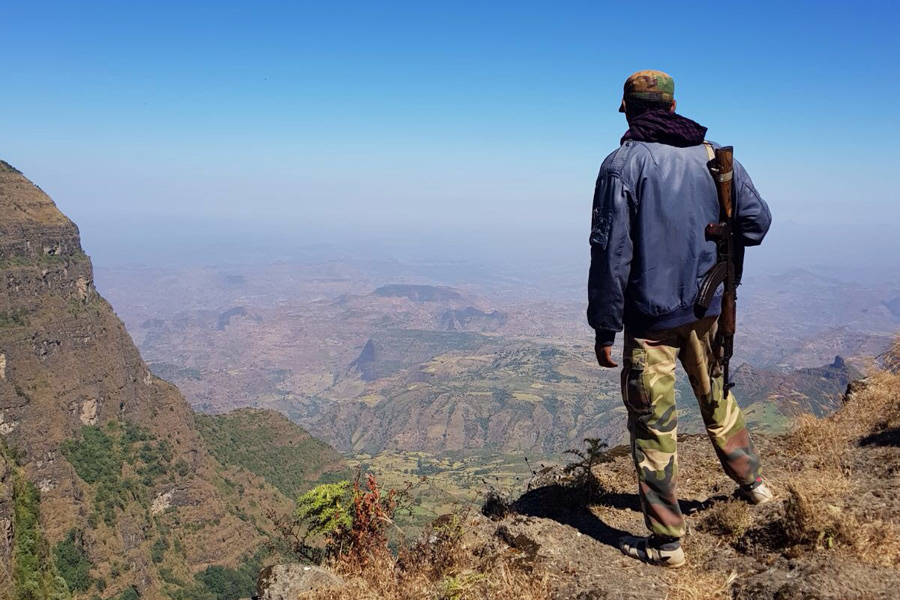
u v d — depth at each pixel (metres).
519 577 3.72
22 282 133.38
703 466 5.51
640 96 3.95
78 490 112.25
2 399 114.81
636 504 4.91
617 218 3.69
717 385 4.16
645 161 3.71
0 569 63.38
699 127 3.78
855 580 3.12
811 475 4.59
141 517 115.00
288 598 3.79
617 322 3.77
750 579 3.41
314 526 4.40
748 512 4.06
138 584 99.94
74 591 91.75
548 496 5.07
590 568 3.80
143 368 153.12
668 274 3.72
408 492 4.66
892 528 3.49
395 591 3.79
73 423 126.06
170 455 134.88
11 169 155.50
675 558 3.75
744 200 3.80
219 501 129.00
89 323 142.38
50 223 148.00
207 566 112.75
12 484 81.38
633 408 3.92
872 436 5.19
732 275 3.88
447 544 4.08
